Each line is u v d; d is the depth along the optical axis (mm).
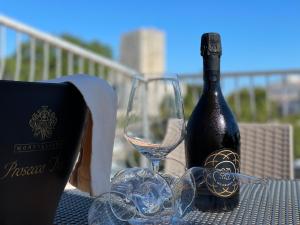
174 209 727
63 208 861
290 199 927
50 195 593
